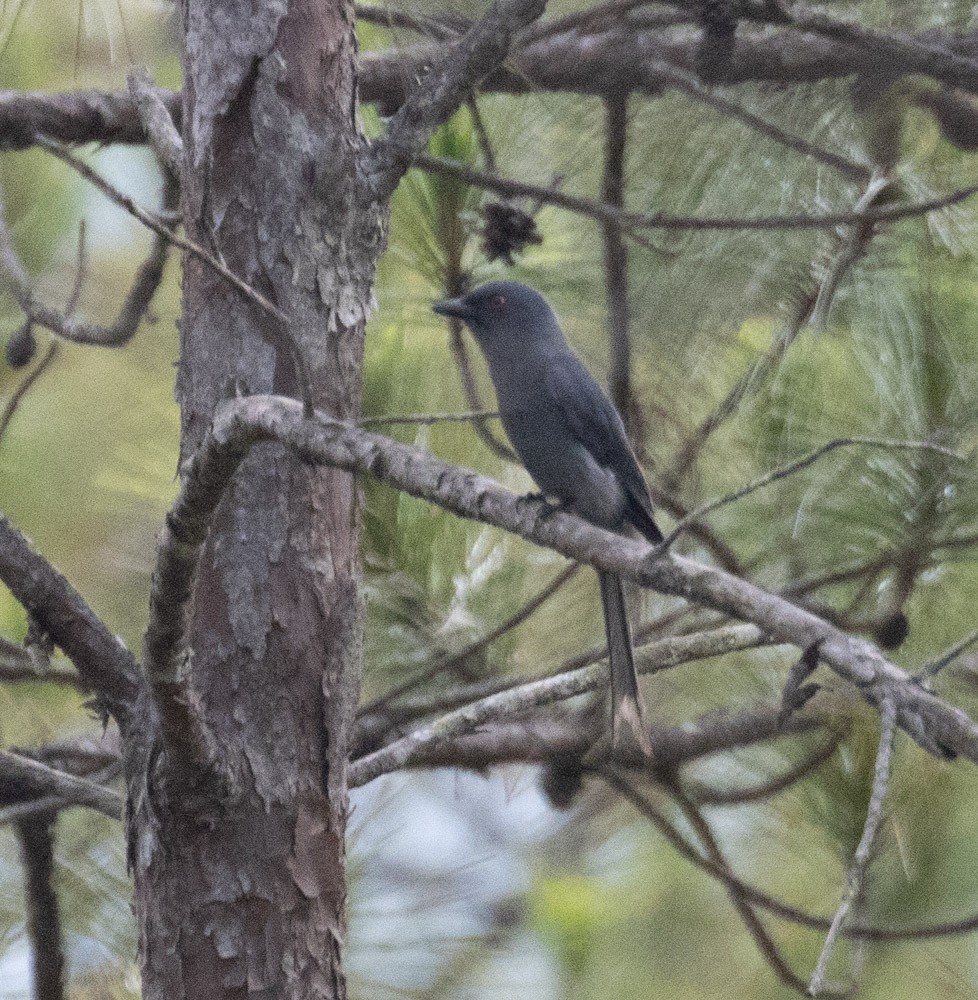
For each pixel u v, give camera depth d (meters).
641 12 11.29
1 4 11.64
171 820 8.36
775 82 10.87
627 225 10.26
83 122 11.19
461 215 10.84
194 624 8.69
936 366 9.84
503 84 11.05
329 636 8.81
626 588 11.59
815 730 10.50
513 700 9.26
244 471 8.77
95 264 13.16
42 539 12.24
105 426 12.47
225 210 8.98
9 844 11.30
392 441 7.32
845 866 10.31
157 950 8.41
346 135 9.16
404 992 10.87
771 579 10.40
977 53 10.95
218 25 9.09
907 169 10.49
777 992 12.18
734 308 10.41
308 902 8.50
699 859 10.96
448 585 11.22
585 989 12.99
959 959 12.02
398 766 9.04
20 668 10.58
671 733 11.30
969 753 5.22
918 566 9.91
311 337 8.92
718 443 10.81
